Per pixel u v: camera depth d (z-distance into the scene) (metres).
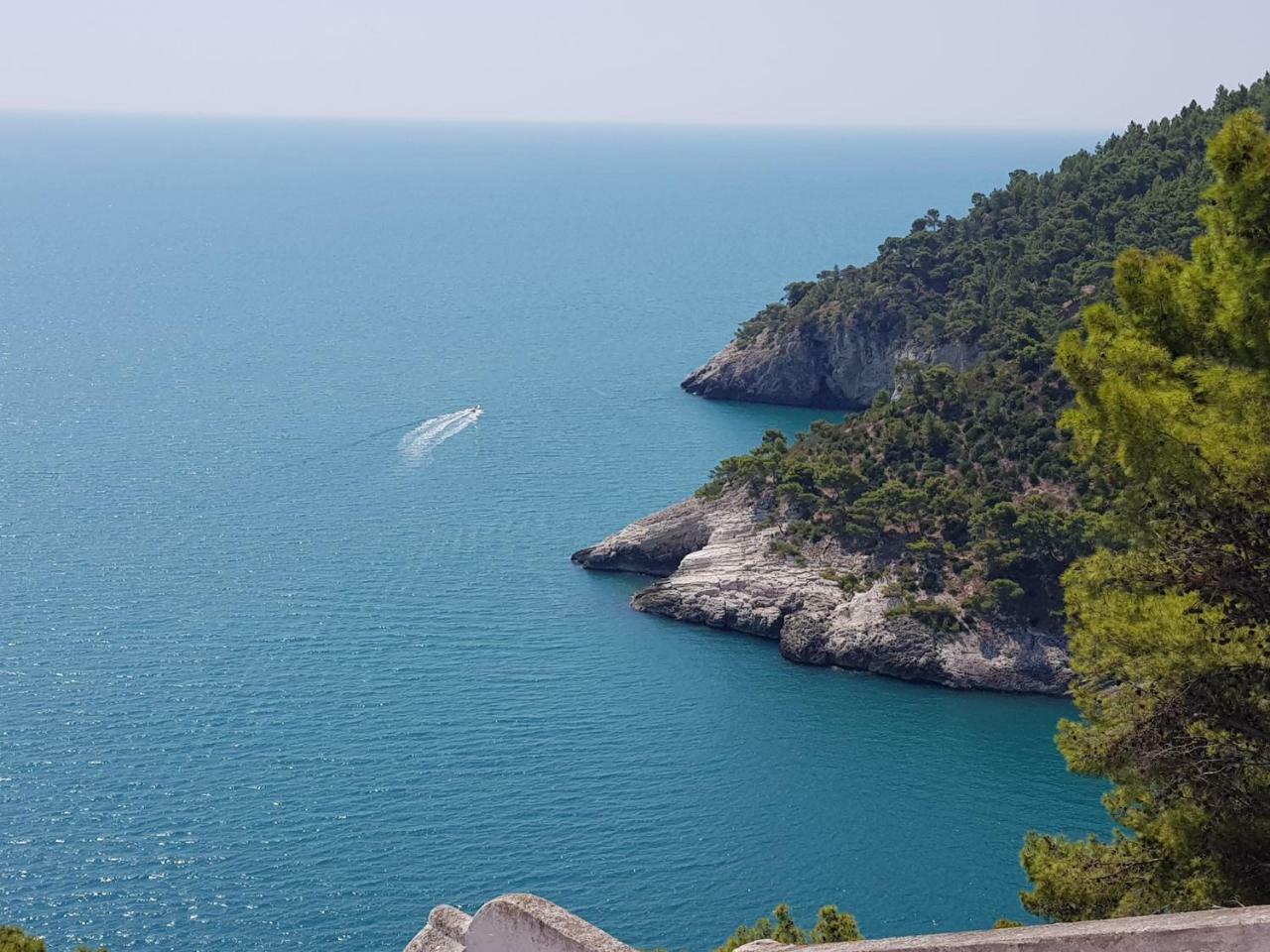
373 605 126.94
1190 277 27.95
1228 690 24.56
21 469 169.38
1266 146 26.50
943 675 111.56
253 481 165.62
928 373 141.12
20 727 101.00
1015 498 120.81
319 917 80.00
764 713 107.69
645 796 95.56
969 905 84.12
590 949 14.54
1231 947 12.11
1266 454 24.69
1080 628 27.19
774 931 37.78
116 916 79.44
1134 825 27.80
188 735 100.75
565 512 156.12
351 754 99.00
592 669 114.62
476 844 88.56
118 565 135.38
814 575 122.69
